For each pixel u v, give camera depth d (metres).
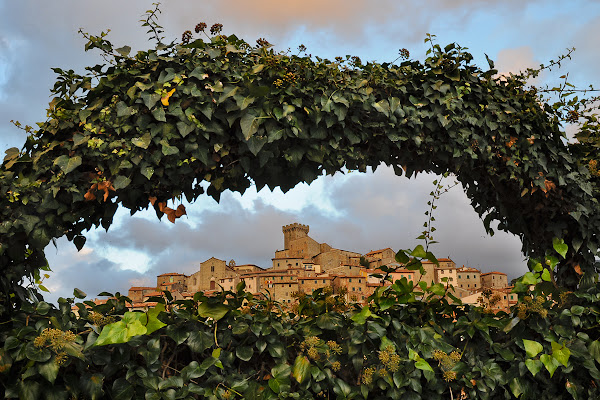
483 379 3.36
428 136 3.49
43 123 2.89
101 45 2.95
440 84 3.48
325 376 3.26
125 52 2.99
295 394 3.08
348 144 3.34
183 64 3.06
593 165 3.73
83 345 2.81
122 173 2.90
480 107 3.57
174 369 3.00
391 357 3.22
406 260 3.48
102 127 2.88
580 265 3.78
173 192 3.06
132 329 2.75
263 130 3.10
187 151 2.95
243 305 3.24
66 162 2.78
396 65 3.56
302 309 3.45
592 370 3.36
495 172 3.70
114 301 3.09
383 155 3.48
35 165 2.81
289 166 3.27
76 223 2.97
